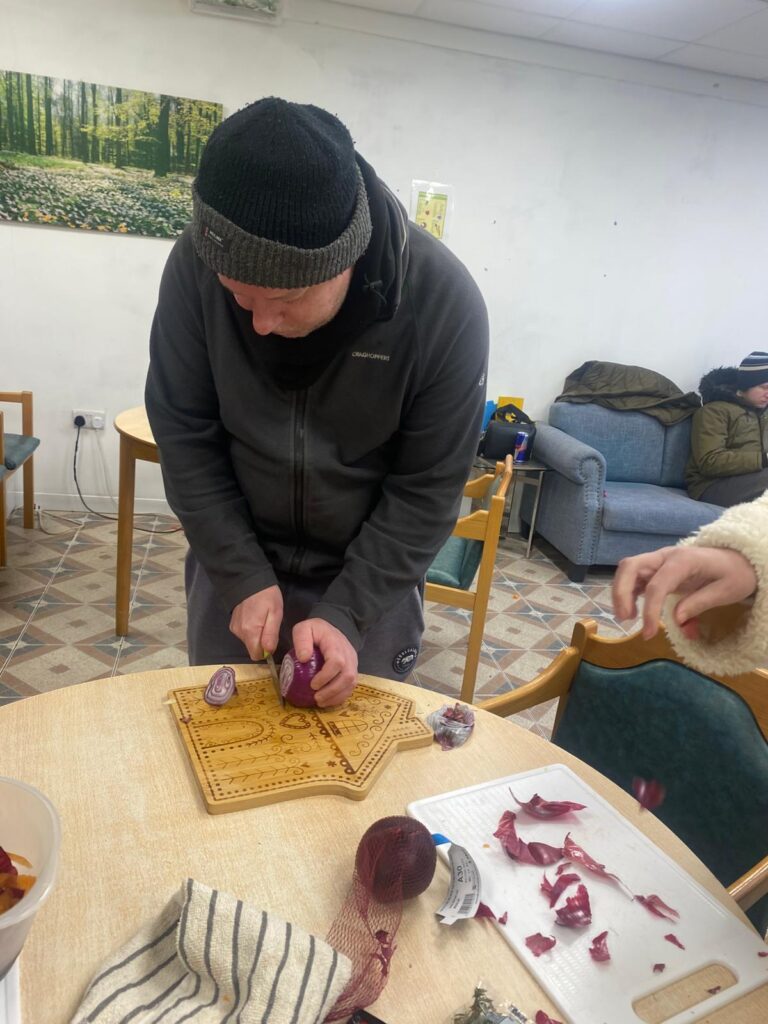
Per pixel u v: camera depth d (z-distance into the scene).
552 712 2.25
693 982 0.61
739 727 0.98
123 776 0.79
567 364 3.83
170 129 3.05
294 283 0.71
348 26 3.08
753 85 3.55
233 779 0.78
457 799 0.80
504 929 0.64
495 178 3.44
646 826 0.80
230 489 1.08
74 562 2.92
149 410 1.08
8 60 2.86
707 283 3.83
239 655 1.20
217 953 0.55
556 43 3.28
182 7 2.93
